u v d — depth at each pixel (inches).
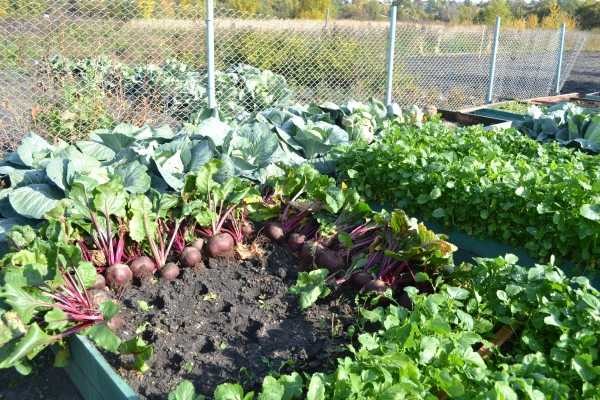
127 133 221.3
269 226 172.4
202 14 362.6
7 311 120.6
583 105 488.1
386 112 314.8
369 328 128.0
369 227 163.0
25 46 299.0
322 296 136.6
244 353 120.1
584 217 149.6
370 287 137.8
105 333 112.8
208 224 164.2
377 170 209.2
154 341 124.3
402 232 148.6
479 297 113.9
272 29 380.8
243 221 173.8
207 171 163.0
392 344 98.3
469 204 179.9
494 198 172.7
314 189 175.2
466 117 380.8
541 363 95.5
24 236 142.4
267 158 210.2
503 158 213.0
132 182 171.9
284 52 382.9
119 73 329.4
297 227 176.7
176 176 191.3
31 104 289.7
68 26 312.7
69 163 175.8
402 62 459.8
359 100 403.2
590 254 156.4
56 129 279.9
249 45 374.6
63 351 125.8
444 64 546.3
